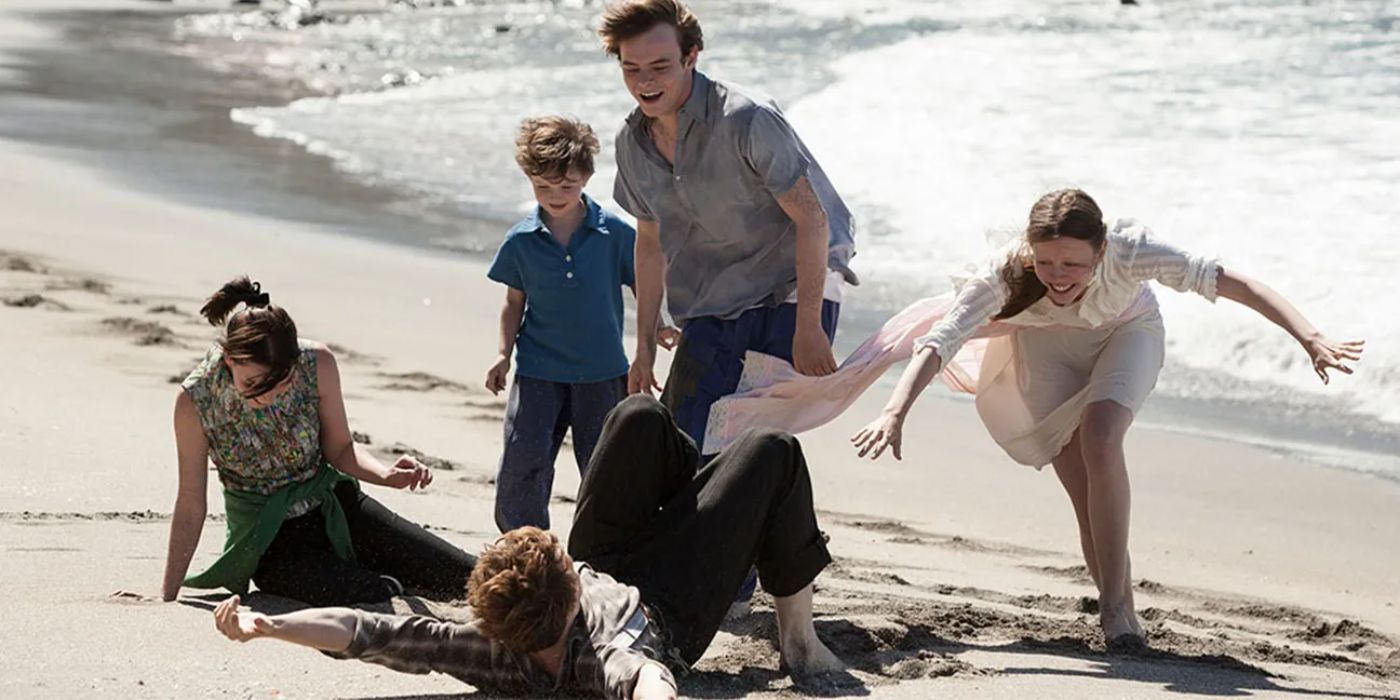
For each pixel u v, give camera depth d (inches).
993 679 226.1
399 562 258.8
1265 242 570.6
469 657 194.5
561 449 419.2
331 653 191.6
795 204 253.3
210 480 338.3
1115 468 251.6
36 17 1557.6
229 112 994.1
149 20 1589.6
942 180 702.5
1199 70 924.0
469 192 759.7
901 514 373.1
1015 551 344.5
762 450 213.3
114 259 600.7
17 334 470.3
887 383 499.5
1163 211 620.1
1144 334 259.4
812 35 1227.2
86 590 248.7
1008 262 247.4
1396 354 468.1
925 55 1066.7
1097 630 266.8
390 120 960.3
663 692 181.3
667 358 491.2
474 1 1815.9
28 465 333.4
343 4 1798.7
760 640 238.2
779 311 265.6
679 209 265.0
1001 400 271.3
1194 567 339.6
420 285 593.3
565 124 283.4
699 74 256.1
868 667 229.5
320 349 254.7
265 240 656.4
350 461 255.9
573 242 292.8
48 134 884.6
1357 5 1152.8
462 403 450.0
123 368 439.8
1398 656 271.1
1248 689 229.6
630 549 213.3
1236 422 444.8
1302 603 315.3
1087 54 1013.8
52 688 193.6
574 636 192.7
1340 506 380.5
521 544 191.0
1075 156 722.2
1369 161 676.1
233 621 184.4
